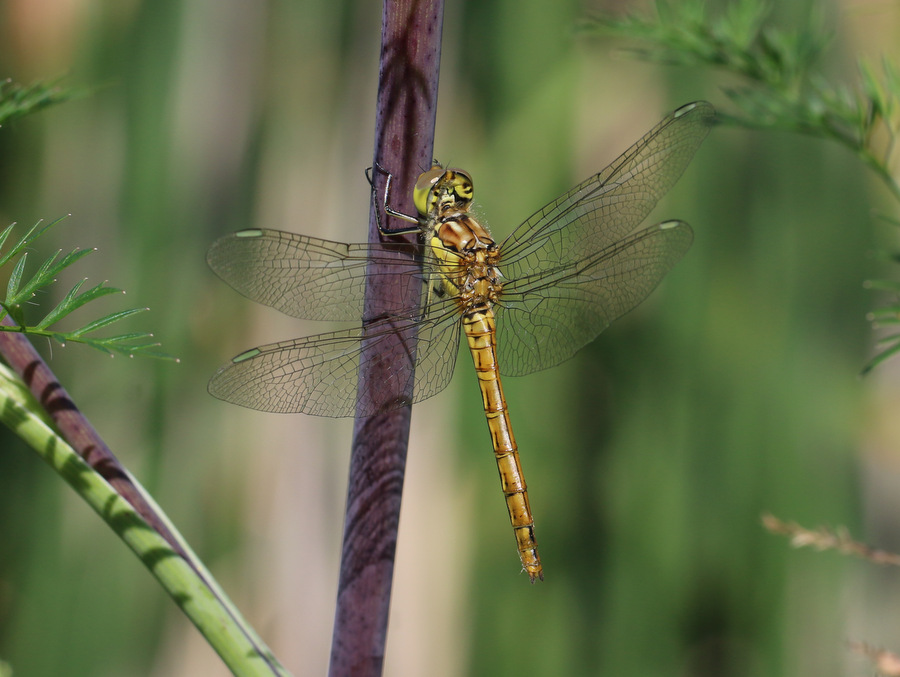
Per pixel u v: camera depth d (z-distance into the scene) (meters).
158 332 1.42
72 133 1.44
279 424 1.44
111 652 1.43
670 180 1.34
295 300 1.33
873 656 1.31
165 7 1.45
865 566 1.50
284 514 1.44
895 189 1.33
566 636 1.49
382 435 1.31
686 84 1.50
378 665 1.31
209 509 1.43
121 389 1.42
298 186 1.46
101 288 1.30
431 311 1.34
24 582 1.43
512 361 1.34
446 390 1.48
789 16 1.36
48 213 1.42
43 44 1.42
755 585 1.50
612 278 1.34
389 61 1.31
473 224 1.34
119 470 1.31
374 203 1.31
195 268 1.44
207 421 1.44
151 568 1.30
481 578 1.48
